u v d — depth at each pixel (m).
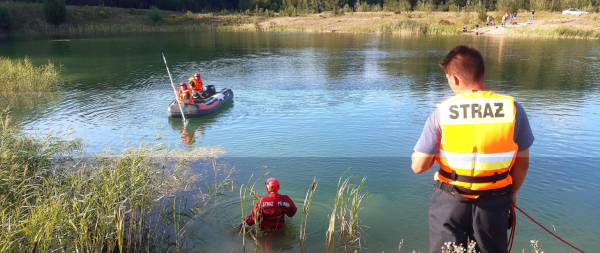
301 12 56.62
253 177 5.95
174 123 9.43
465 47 2.53
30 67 14.27
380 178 5.83
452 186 2.49
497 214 2.44
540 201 5.01
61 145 5.57
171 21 48.53
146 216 4.77
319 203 5.07
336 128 8.62
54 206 3.78
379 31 40.47
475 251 2.56
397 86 13.45
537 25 37.38
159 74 16.47
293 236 4.36
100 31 42.59
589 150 6.90
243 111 10.39
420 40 31.28
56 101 11.53
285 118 9.58
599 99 10.90
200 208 4.96
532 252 3.94
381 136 7.97
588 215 4.65
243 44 29.33
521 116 2.41
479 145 2.38
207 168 6.36
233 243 4.24
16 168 4.52
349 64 18.94
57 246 3.74
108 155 6.56
